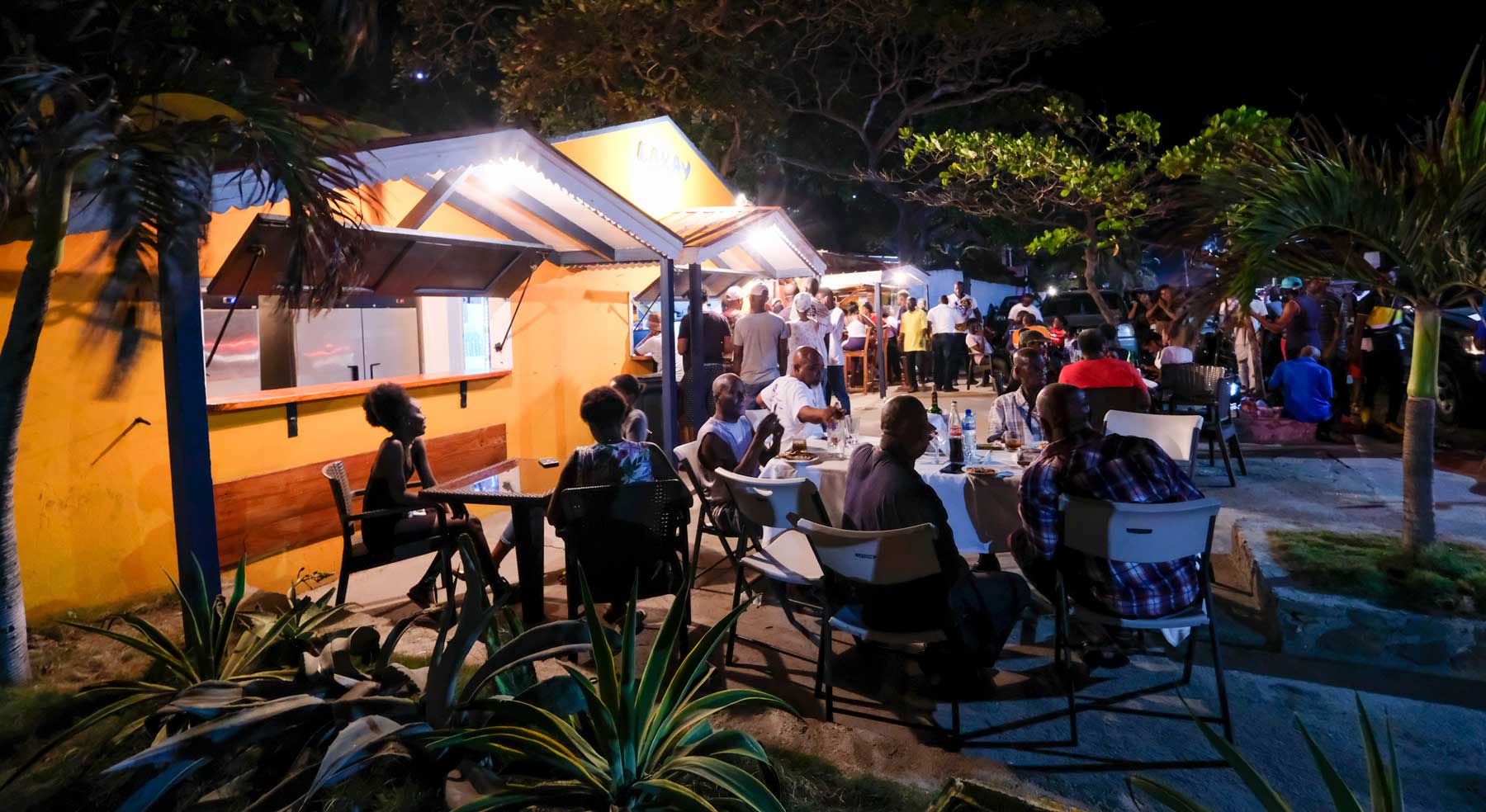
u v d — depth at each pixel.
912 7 16.22
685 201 10.45
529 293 8.12
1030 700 3.89
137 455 4.74
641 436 5.93
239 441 5.31
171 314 3.74
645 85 14.66
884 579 3.49
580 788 2.39
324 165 3.63
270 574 5.48
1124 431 5.91
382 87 16.19
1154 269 18.59
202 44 5.24
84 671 3.83
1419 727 3.57
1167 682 4.04
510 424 7.92
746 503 4.34
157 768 2.62
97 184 3.26
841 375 11.34
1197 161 10.75
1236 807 3.03
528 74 14.58
